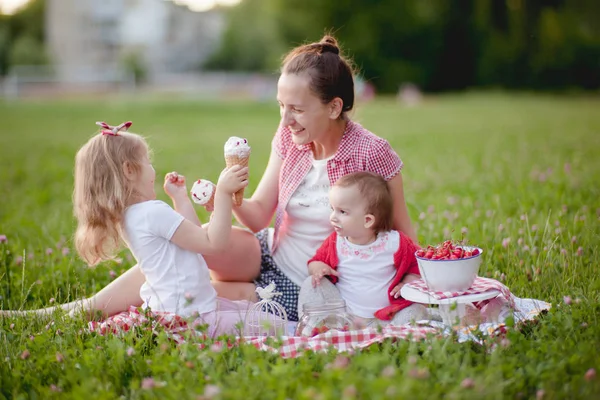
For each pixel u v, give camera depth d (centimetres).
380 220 331
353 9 3375
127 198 332
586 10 3203
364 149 347
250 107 2389
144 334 304
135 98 2872
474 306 319
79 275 416
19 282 397
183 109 2264
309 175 358
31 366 279
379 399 216
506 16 3288
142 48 5247
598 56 3130
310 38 3462
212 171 877
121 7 5331
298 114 338
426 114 1984
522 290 362
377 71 3344
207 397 229
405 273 334
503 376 250
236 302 339
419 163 927
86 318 337
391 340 286
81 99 2780
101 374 265
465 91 3338
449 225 482
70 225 546
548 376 247
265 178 380
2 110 2147
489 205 578
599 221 463
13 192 741
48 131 1493
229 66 4775
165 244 327
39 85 3262
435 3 3325
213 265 353
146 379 256
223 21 5378
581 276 364
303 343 285
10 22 5162
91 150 332
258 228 379
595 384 237
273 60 4006
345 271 337
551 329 294
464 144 1155
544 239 417
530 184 669
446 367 251
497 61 3272
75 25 5241
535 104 2297
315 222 355
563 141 1091
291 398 237
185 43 5397
